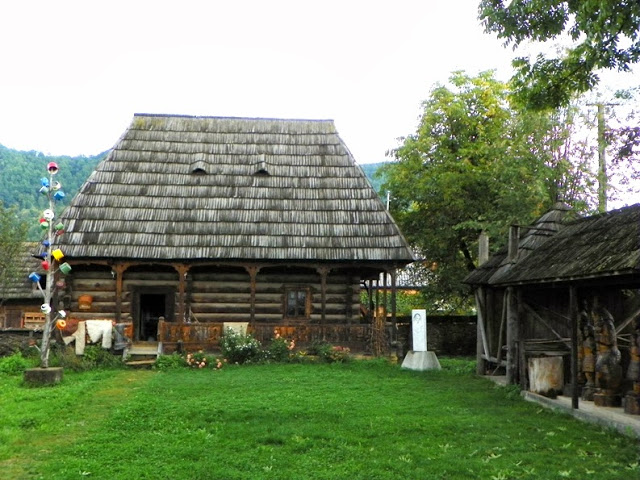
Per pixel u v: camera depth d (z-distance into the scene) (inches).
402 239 837.2
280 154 950.4
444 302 1167.6
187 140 959.0
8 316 1187.3
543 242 562.9
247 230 840.9
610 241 418.3
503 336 653.9
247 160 937.5
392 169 1134.4
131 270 878.4
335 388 538.3
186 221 845.8
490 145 1048.8
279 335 778.8
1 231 1153.4
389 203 1130.0
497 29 536.4
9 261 1165.7
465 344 1025.5
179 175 901.8
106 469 302.2
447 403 473.4
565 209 600.1
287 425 388.8
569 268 426.0
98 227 822.5
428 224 1100.5
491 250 970.1
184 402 464.1
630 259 356.8
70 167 2908.5
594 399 451.8
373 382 579.8
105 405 461.4
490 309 665.0
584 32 501.0
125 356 711.7
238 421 405.1
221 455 324.2
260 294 889.5
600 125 893.8
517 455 325.7
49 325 591.8
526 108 580.1
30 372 556.7
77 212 838.5
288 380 583.8
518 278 500.7
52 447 344.5
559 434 370.6
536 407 459.2
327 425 390.3
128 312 869.2
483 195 1044.5
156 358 711.7
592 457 322.3
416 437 364.2
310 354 752.3
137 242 812.6
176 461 315.6
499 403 475.5
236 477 289.3
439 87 1083.3
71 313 855.7
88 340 723.4
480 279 643.5
